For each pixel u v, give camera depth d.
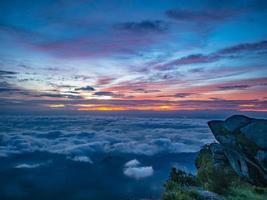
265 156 14.47
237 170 16.45
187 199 13.27
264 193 13.95
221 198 13.38
